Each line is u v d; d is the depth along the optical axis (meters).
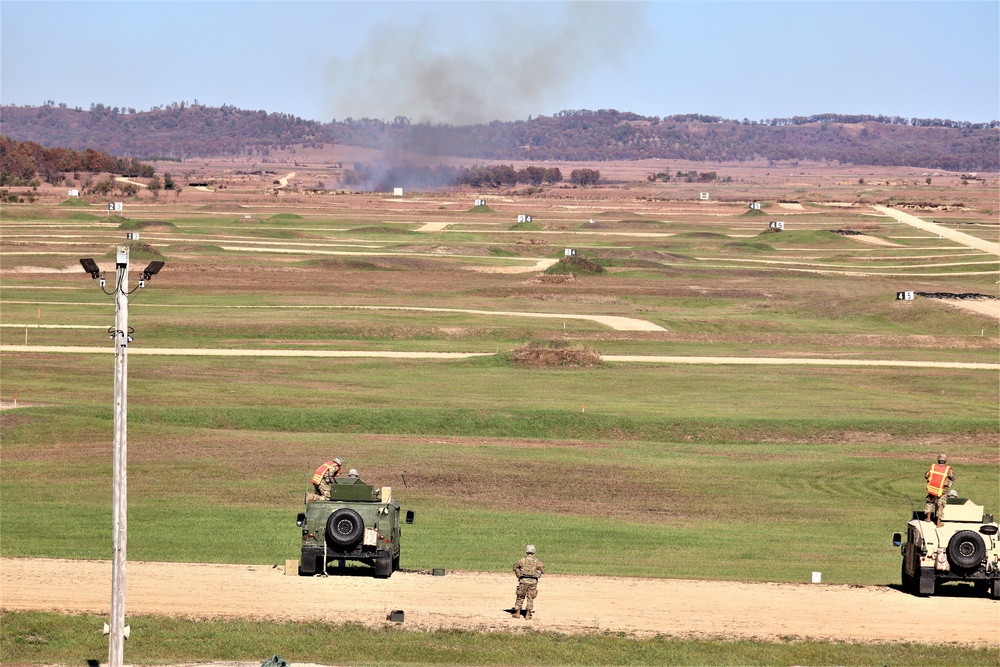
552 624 103.75
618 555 138.50
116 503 86.94
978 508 116.25
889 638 102.19
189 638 98.31
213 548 134.88
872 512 170.62
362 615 105.06
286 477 181.88
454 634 100.50
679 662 95.75
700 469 194.50
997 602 114.50
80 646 96.50
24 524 147.12
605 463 195.88
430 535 146.75
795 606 111.88
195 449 198.12
